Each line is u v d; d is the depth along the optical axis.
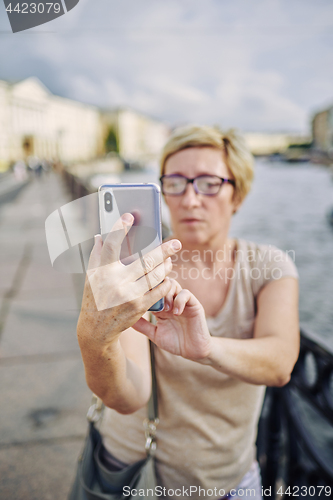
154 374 0.98
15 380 2.85
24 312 4.05
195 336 0.79
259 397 1.06
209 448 0.99
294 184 32.56
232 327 1.01
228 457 1.01
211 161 1.03
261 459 1.74
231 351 0.84
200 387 0.97
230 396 0.98
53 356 3.16
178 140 1.06
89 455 1.00
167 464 1.00
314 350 1.52
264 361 0.88
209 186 1.02
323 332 5.79
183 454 0.99
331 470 1.49
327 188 28.73
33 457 2.16
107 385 0.81
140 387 0.91
